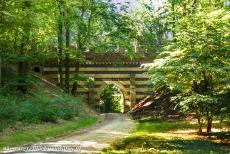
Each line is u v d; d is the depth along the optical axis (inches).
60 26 1855.3
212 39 994.1
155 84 1114.7
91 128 1285.7
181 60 1021.2
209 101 977.5
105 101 2775.6
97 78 2297.0
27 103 1250.0
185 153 807.7
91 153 763.4
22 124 1081.4
